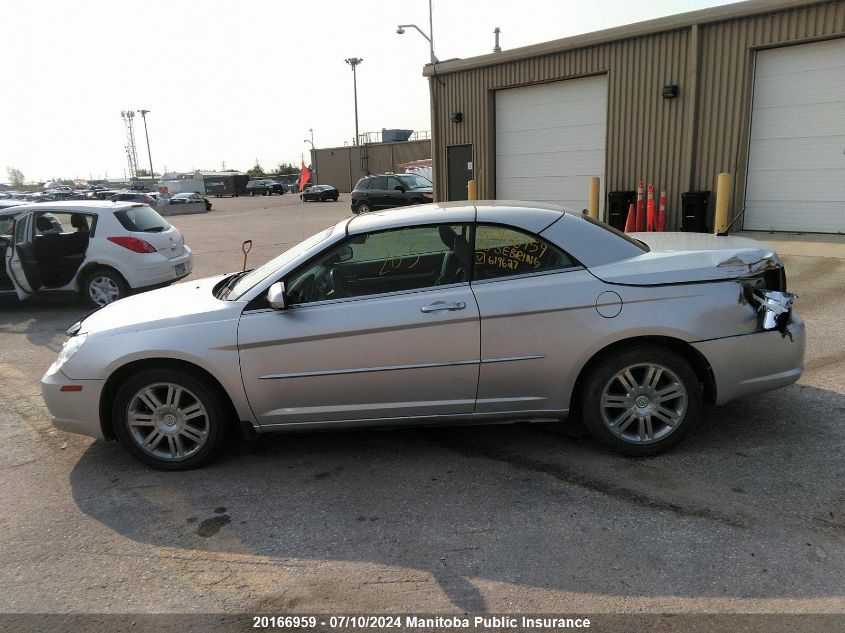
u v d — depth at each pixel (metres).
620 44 13.10
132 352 3.77
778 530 2.99
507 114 15.83
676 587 2.64
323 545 3.09
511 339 3.62
